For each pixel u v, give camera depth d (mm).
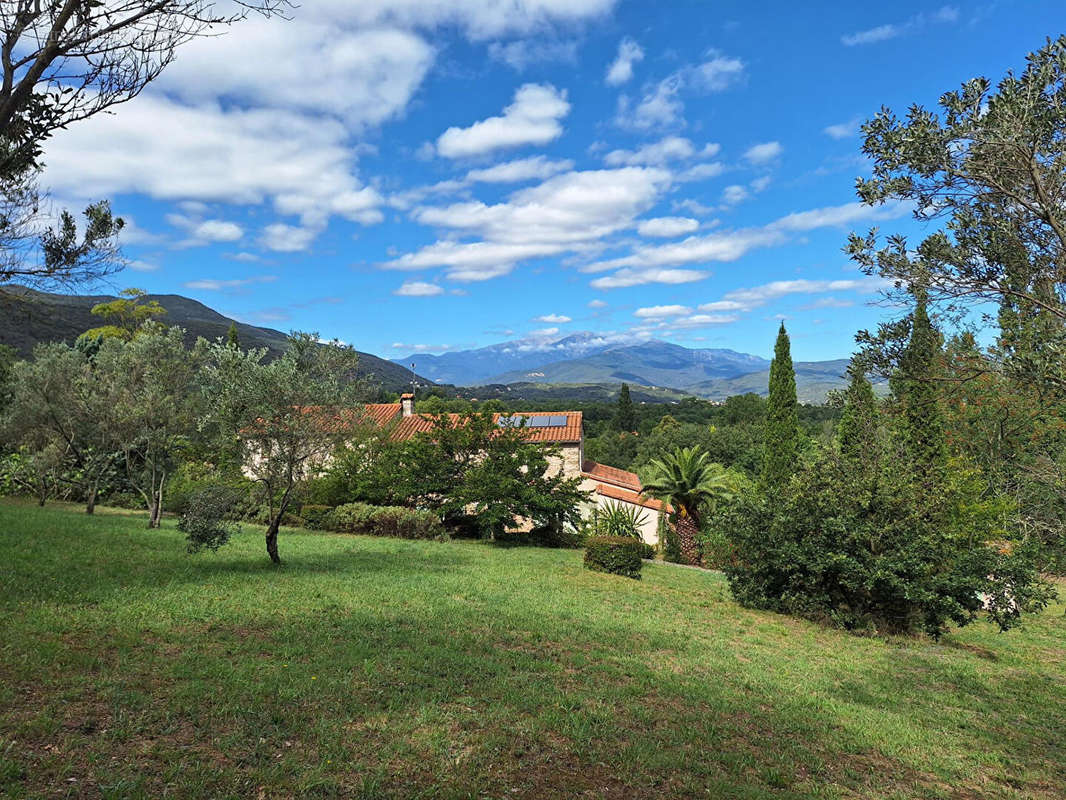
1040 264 5539
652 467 33562
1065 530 7668
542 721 6695
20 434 24156
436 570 16219
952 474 16172
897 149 5660
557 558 21078
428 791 4957
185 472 26922
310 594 11781
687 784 5660
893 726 8109
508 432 25453
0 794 4102
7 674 6152
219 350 15070
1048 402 6281
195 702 6055
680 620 13328
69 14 4852
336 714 6215
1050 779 6969
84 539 15734
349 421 15320
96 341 36031
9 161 5434
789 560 14727
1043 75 4965
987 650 14320
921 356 6258
